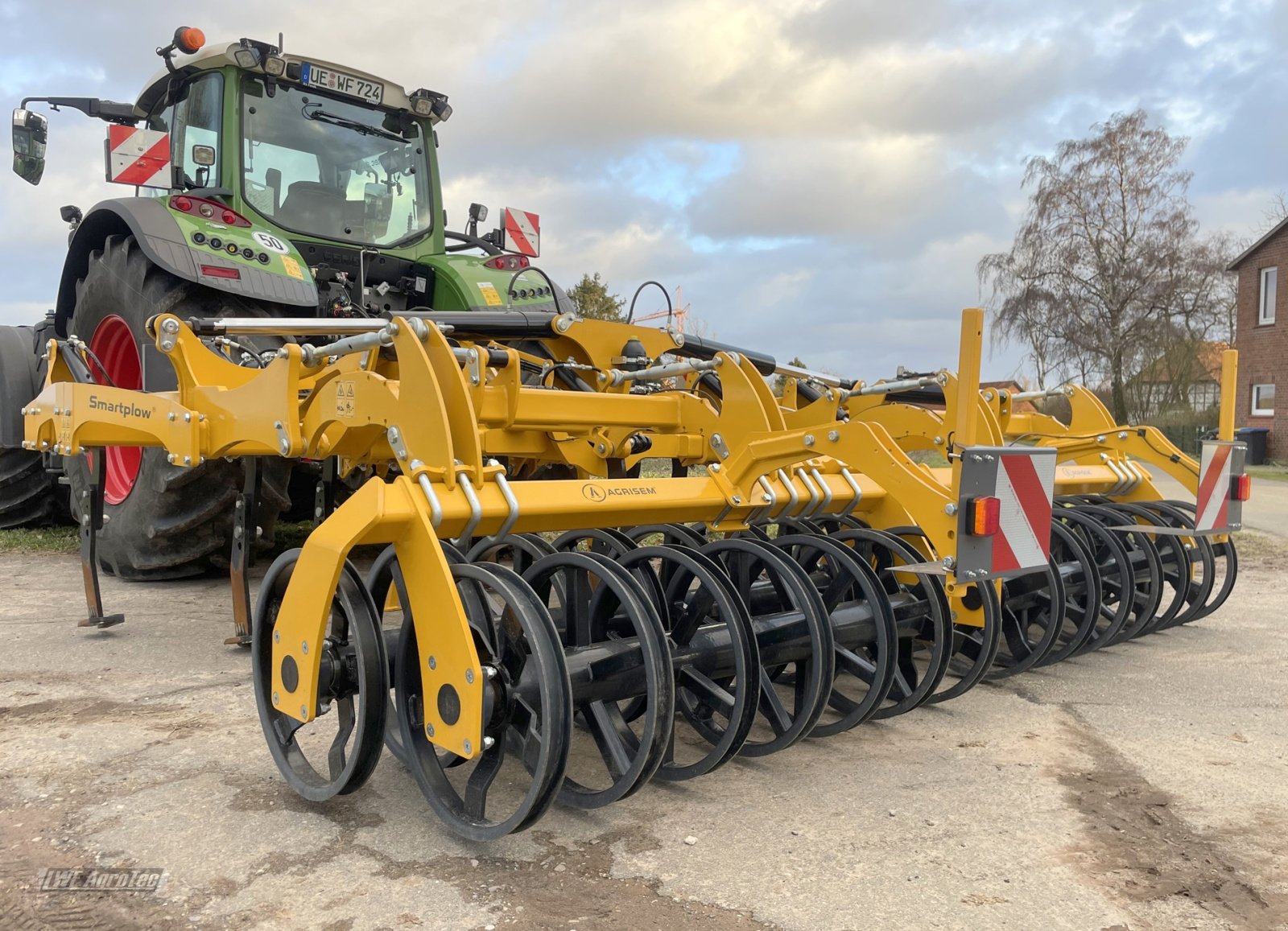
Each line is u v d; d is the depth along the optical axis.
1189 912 2.18
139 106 6.37
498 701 2.38
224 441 3.28
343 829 2.53
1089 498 5.11
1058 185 31.92
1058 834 2.56
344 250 5.93
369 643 2.51
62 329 6.15
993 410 4.85
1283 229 22.70
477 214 6.83
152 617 4.77
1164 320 30.59
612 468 4.23
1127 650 4.54
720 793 2.82
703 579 2.80
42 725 3.26
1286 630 4.95
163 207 4.78
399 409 2.59
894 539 3.46
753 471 3.25
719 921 2.11
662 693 2.48
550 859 2.39
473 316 4.04
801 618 3.03
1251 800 2.80
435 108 6.27
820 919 2.13
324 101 5.89
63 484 6.34
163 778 2.84
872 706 3.12
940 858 2.43
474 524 2.52
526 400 3.42
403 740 2.59
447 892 2.21
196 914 2.11
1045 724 3.46
